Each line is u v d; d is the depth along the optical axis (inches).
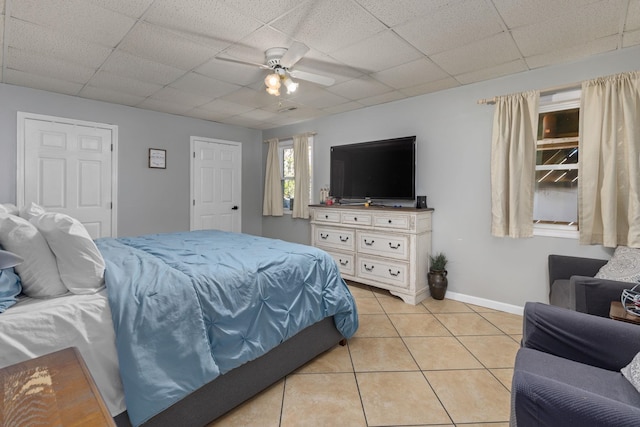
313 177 192.7
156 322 53.3
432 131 141.0
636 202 92.4
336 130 179.2
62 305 48.7
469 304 131.9
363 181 160.7
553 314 56.6
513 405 40.4
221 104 159.9
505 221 118.3
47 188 139.8
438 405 68.9
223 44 97.3
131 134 164.2
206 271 66.6
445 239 138.8
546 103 113.0
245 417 65.4
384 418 64.9
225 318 63.2
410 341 99.3
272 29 88.7
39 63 110.6
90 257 54.9
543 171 119.5
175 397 52.0
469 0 75.4
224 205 205.3
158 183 174.7
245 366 68.3
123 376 48.5
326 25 86.7
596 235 101.2
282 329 73.5
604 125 97.7
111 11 80.1
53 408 25.3
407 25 86.4
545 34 90.4
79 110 147.9
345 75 121.3
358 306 130.2
